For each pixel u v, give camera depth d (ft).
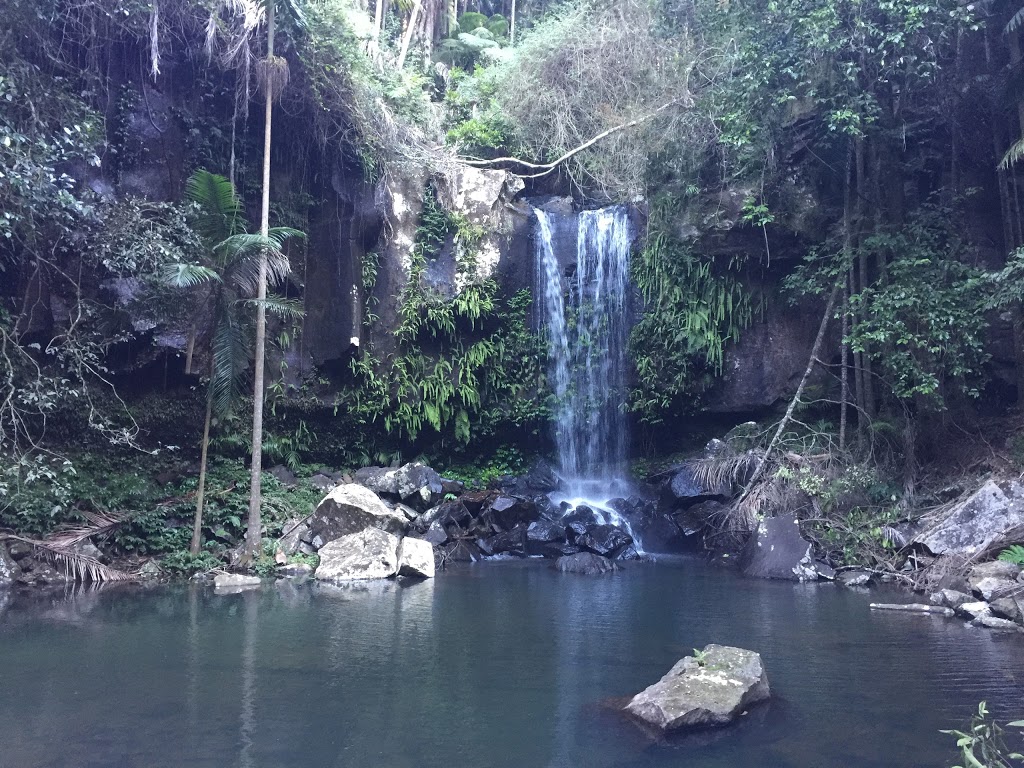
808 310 47.70
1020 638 22.17
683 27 49.93
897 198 42.14
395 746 13.61
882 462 40.55
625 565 39.60
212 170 44.86
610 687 17.34
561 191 61.11
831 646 21.17
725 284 48.78
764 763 12.91
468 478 50.85
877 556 34.53
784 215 46.14
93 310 39.68
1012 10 39.68
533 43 60.70
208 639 21.80
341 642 21.53
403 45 66.18
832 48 36.52
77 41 39.75
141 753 13.11
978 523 31.12
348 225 48.93
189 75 44.37
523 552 42.91
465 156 57.93
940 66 42.29
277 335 47.01
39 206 30.99
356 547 35.96
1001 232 43.16
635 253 52.21
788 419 41.68
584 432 52.44
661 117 52.24
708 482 43.57
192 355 41.73
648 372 50.19
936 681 17.69
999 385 41.78
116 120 41.16
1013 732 14.38
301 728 14.47
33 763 12.60
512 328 52.44
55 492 32.32
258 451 36.45
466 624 24.11
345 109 47.85
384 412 49.62
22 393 32.45
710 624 24.22
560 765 12.79
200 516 36.27
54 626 23.53
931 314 35.50
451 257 51.21
